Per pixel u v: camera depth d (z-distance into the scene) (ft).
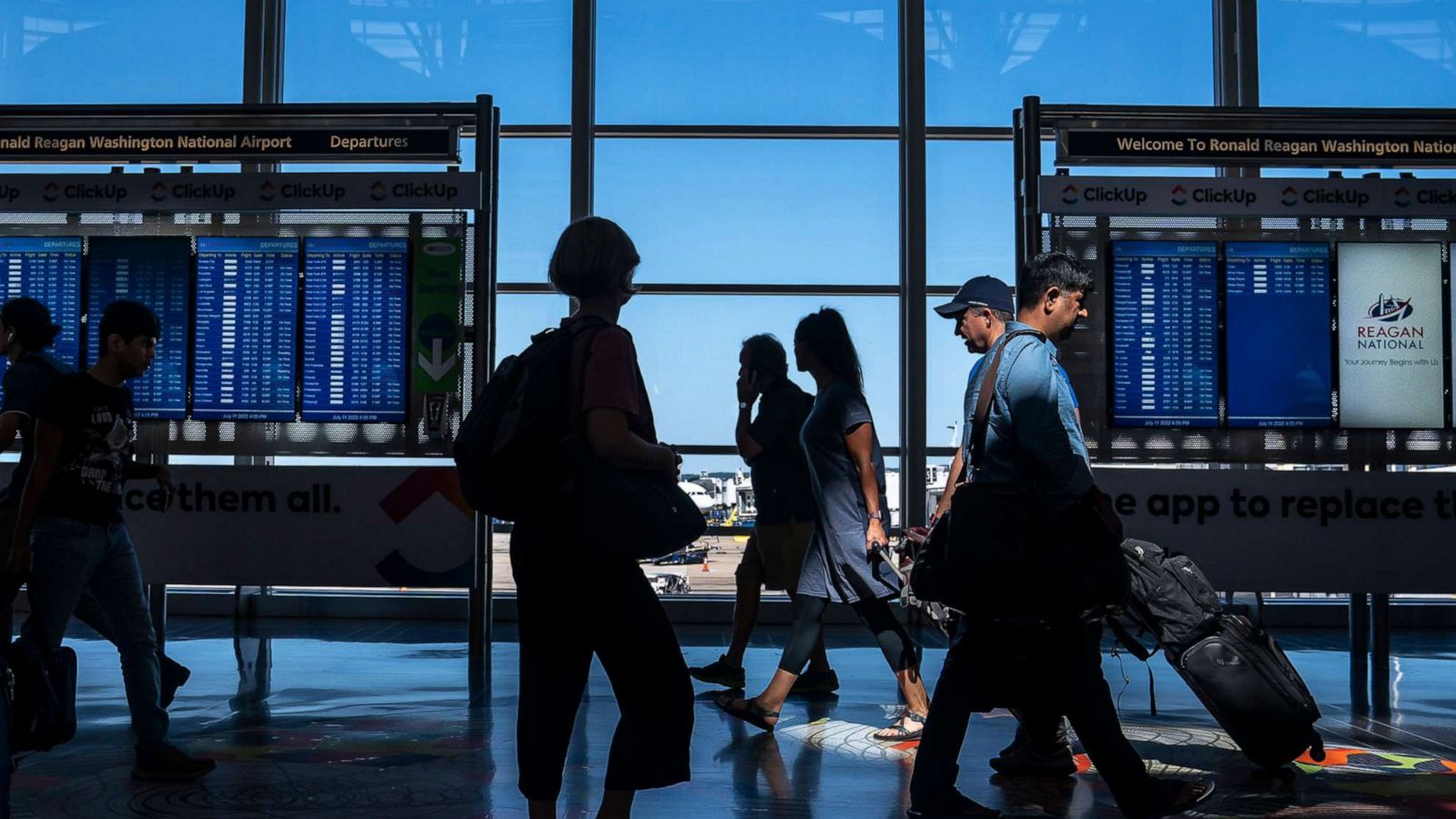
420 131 21.93
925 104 29.78
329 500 21.76
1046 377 9.93
